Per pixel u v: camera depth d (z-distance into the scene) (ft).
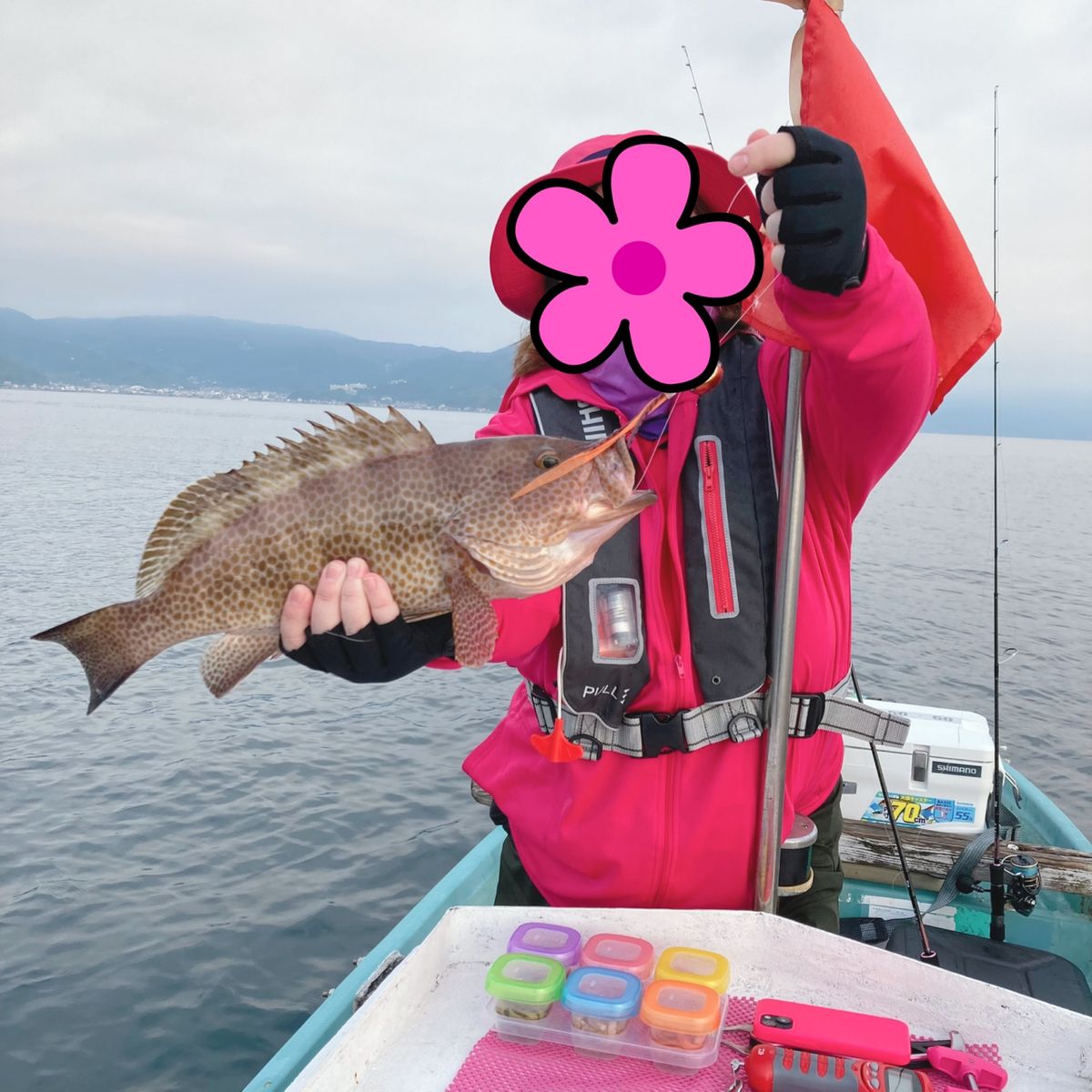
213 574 4.93
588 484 5.02
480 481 4.95
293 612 4.72
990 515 124.26
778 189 3.92
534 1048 4.58
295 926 19.34
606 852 5.74
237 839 23.61
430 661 5.36
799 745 5.92
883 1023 4.53
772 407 5.82
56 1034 15.81
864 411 4.88
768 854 5.45
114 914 19.77
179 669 41.22
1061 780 29.22
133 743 30.99
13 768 28.40
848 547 6.03
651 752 5.60
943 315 5.03
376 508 4.90
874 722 5.92
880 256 4.19
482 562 4.89
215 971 17.67
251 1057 15.35
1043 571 74.43
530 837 6.16
